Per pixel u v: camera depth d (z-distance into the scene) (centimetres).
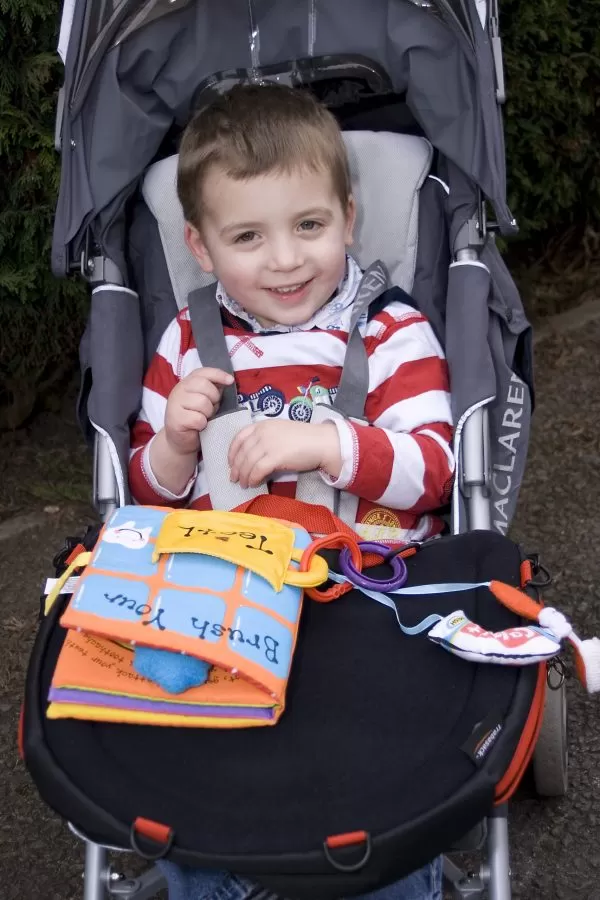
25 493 332
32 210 290
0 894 212
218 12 199
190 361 194
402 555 155
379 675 137
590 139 380
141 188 206
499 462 186
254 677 127
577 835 214
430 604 147
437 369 183
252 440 167
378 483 166
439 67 191
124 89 198
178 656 128
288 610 137
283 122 175
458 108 190
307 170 173
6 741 248
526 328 188
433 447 171
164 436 178
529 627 134
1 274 295
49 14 279
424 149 201
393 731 128
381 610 147
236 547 140
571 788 224
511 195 367
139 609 131
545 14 341
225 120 177
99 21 184
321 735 128
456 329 181
